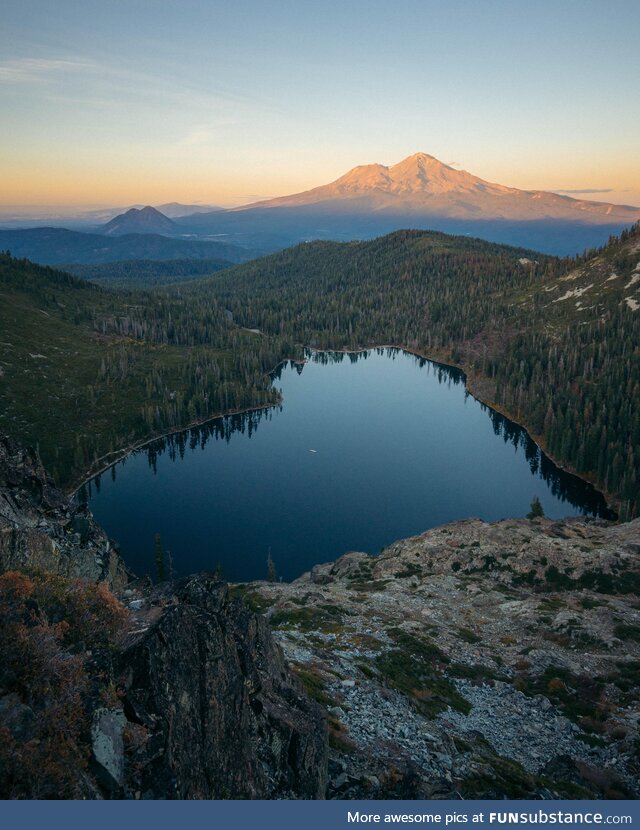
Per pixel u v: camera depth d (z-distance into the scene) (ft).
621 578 202.80
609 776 97.81
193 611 67.87
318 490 531.50
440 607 193.47
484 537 253.65
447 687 131.54
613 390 579.89
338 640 151.02
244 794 57.82
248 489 533.96
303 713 78.33
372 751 84.02
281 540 429.79
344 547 419.13
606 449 506.48
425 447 647.15
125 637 63.05
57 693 48.57
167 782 47.75
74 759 44.06
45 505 109.60
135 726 50.96
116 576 112.78
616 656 148.77
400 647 150.51
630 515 404.36
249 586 226.99
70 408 651.66
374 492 525.34
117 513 479.00
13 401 625.00
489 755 98.48
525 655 152.56
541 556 225.35
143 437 648.38
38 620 55.93
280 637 139.54
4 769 40.60
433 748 91.86
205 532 442.91
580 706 126.93
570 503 488.85
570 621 169.99
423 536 274.57
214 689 60.80
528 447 627.05
